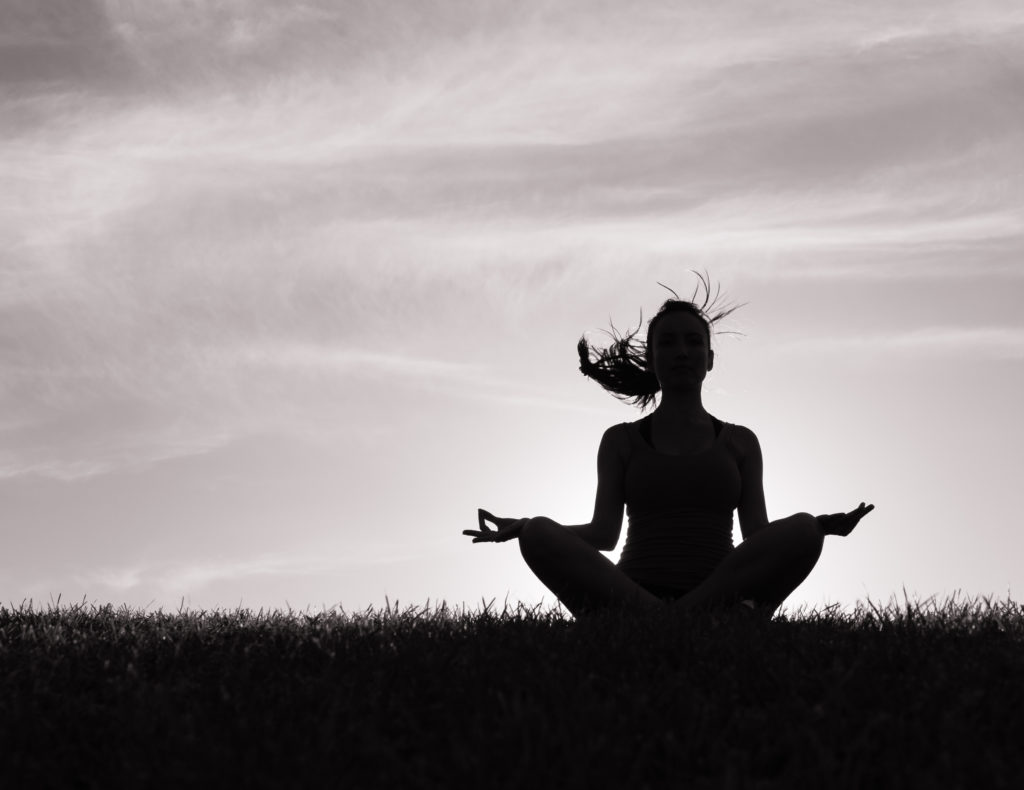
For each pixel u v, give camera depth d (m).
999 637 4.98
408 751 3.53
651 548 6.43
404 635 5.12
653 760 3.27
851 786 3.03
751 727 3.51
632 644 4.58
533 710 3.49
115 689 4.22
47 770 3.39
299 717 3.77
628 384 7.42
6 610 7.05
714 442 6.60
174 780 3.14
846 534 6.02
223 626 6.20
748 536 6.46
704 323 6.91
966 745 3.28
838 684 3.82
